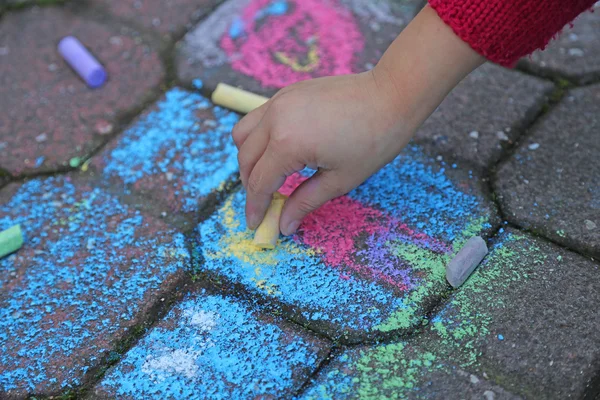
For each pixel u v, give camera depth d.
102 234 0.67
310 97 0.60
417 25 0.59
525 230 0.65
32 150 0.72
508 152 0.69
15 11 0.81
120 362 0.62
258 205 0.63
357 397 0.60
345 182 0.62
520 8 0.56
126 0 0.81
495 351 0.60
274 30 0.78
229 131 0.71
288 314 0.63
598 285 0.62
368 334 0.62
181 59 0.76
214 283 0.64
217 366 0.61
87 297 0.64
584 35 0.75
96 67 0.74
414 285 0.63
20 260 0.66
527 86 0.72
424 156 0.69
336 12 0.78
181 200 0.68
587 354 0.60
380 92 0.60
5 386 0.61
